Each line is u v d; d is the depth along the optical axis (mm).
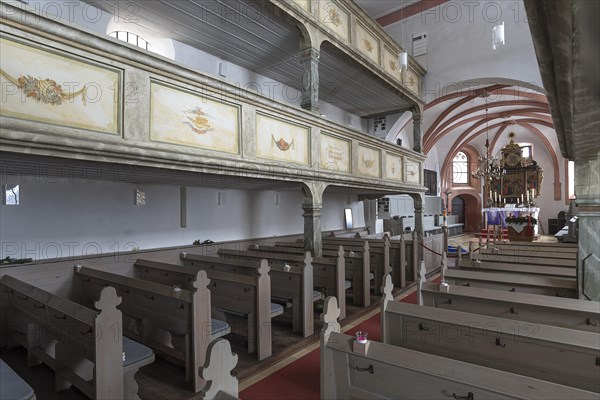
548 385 1789
